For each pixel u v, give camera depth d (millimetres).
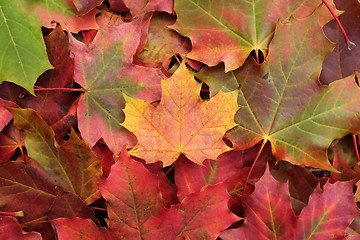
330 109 688
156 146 675
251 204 668
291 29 683
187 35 702
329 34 713
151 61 716
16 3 684
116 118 688
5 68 677
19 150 702
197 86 674
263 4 698
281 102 692
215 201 658
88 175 679
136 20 684
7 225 657
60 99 696
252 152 711
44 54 681
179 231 661
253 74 692
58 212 668
